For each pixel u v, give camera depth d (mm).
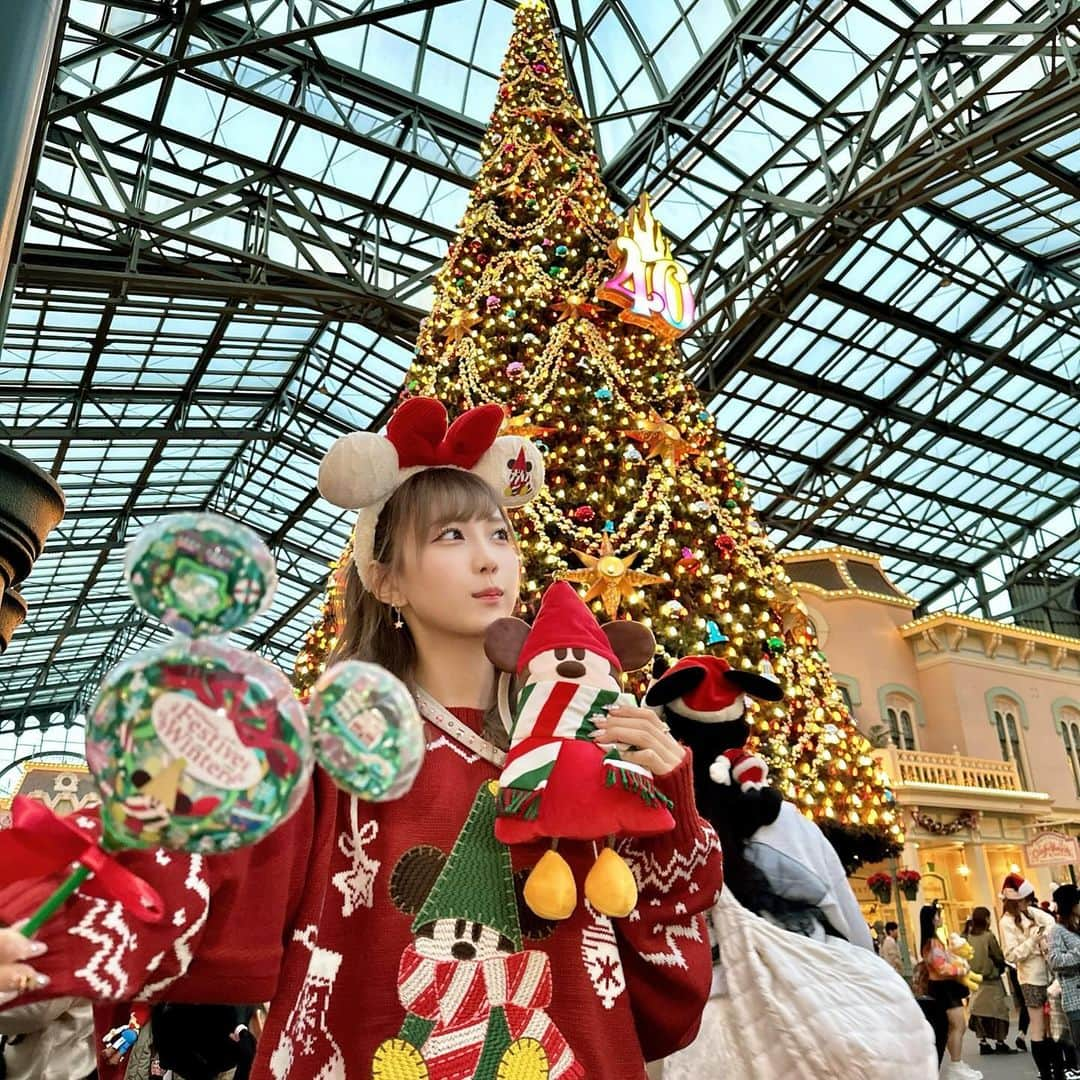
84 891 639
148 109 12656
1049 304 18141
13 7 1631
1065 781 18422
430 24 12773
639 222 6734
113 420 18562
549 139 7422
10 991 582
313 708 582
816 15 12375
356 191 14117
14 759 32812
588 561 5285
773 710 5453
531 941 962
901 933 13414
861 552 19203
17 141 1593
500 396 6137
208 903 737
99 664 31812
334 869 964
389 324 14523
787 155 14016
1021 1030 9164
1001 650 18969
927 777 15148
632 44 13695
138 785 535
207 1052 2436
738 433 19547
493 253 7023
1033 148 12227
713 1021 1817
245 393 19094
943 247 16891
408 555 1146
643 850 1068
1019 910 7086
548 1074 870
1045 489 23375
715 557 6207
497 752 1090
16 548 1965
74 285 12797
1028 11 11898
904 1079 1714
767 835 2105
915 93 13078
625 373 6430
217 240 14102
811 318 17438
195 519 584
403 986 885
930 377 19344
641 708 1077
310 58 12656
